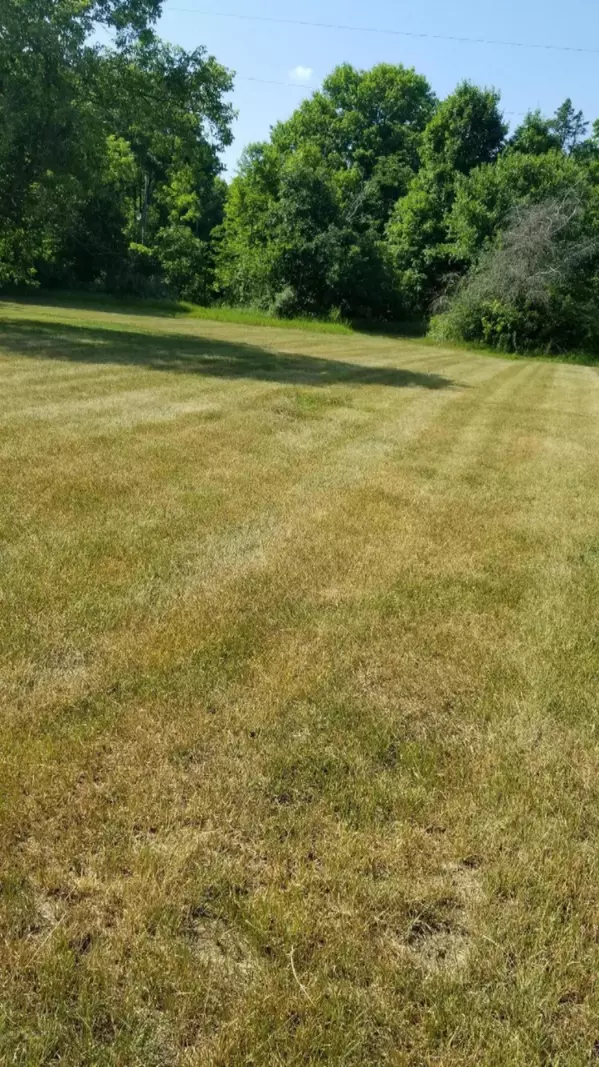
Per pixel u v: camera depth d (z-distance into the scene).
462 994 1.75
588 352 31.73
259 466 6.38
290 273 38.97
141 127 18.45
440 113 41.88
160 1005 1.68
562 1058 1.63
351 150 49.78
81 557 4.09
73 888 1.96
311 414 9.12
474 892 2.06
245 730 2.69
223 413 8.48
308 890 2.01
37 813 2.20
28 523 4.52
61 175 17.12
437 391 12.89
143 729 2.64
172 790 2.36
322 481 6.13
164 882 1.99
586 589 4.36
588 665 3.41
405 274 40.31
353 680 3.10
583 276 32.25
